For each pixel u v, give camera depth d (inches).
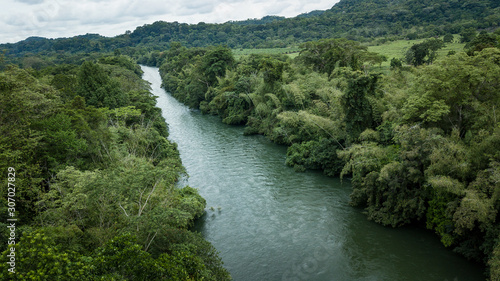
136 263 560.1
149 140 1681.8
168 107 3826.3
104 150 1254.9
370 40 5457.7
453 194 930.7
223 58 3577.8
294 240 1066.1
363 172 1226.6
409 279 855.1
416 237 1026.7
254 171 1702.8
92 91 1921.8
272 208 1291.8
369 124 1537.9
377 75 1547.7
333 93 1776.6
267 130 2342.5
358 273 893.2
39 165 965.8
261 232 1124.5
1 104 942.4
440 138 978.7
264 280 884.0
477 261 879.7
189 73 4239.7
